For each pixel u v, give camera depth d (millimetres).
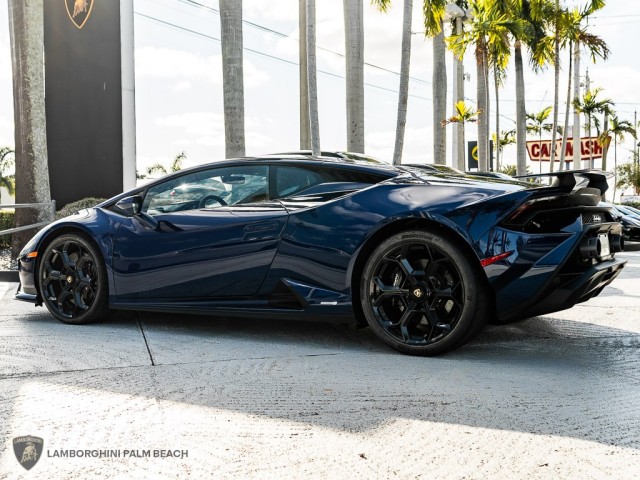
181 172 4363
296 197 3873
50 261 4699
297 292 3742
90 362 3395
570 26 23234
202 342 3904
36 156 9953
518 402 2674
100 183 13328
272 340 3951
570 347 3760
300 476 1953
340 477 1944
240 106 10625
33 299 4801
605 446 2180
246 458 2096
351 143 14586
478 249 3264
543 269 3227
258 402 2676
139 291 4301
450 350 3436
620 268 3859
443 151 19672
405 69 12320
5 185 34938
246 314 3934
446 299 3457
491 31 22391
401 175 3734
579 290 3381
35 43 9969
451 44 22859
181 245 4121
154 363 3371
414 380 3020
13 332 4285
